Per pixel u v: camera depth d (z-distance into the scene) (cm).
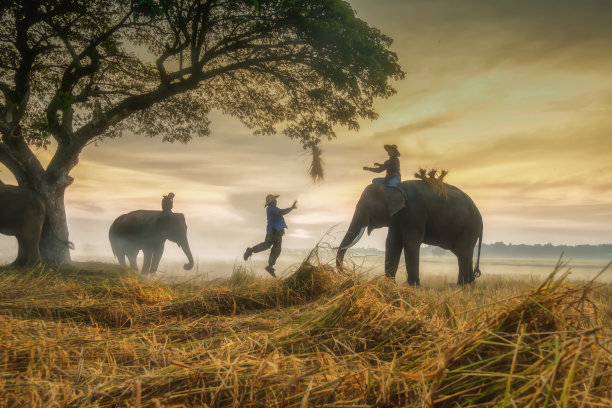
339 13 1421
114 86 1697
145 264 1669
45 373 235
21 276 765
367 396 191
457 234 1144
